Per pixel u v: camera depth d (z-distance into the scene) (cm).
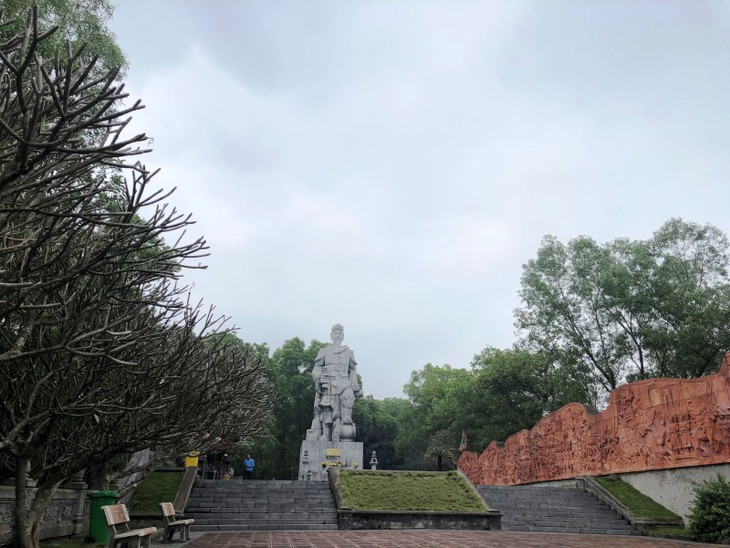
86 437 970
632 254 3322
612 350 3419
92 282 757
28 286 533
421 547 1217
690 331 2891
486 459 3500
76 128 452
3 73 513
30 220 618
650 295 3147
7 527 981
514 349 3862
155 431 920
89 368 805
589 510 1959
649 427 1992
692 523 1528
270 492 1941
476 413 4003
